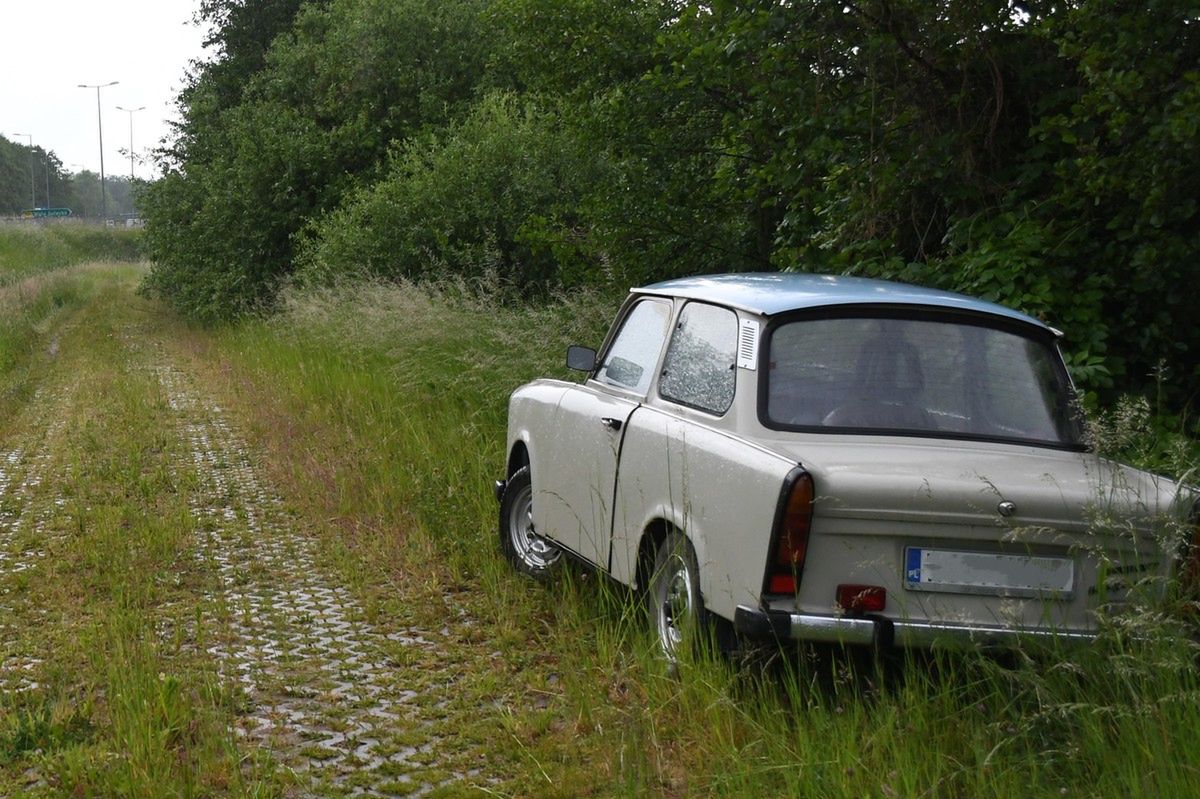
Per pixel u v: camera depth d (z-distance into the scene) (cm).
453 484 903
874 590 452
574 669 548
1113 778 392
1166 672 418
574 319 1245
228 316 2916
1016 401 521
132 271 6025
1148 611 432
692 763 452
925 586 455
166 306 3772
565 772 445
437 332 1452
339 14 3028
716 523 488
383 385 1425
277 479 1084
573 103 1464
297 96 2988
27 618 664
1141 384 755
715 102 1363
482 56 2800
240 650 607
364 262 2209
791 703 468
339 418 1332
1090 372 695
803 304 524
